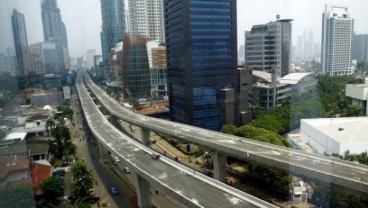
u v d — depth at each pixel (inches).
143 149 1672.0
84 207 1279.5
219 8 2571.4
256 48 2591.0
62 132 2006.6
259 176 1483.8
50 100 2208.4
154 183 1199.6
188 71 2534.5
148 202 1370.6
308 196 1011.3
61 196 1293.1
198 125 2564.0
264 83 2474.2
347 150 1135.6
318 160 1092.5
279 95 2119.8
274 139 1595.7
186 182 1155.3
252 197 979.3
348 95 1504.7
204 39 2554.1
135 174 1374.3
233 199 989.2
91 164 1932.8
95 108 3260.3
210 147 1638.8
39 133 1675.7
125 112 3048.7
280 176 1266.0
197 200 987.3
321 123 1269.7
